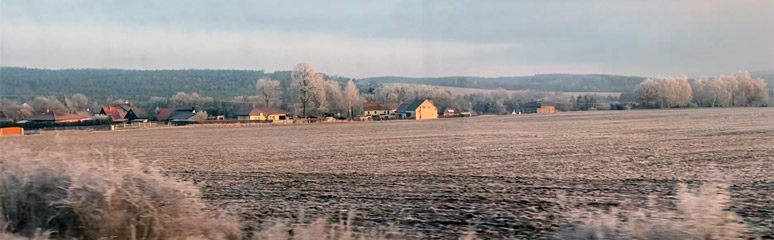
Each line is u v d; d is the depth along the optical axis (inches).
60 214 384.5
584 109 6166.3
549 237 450.3
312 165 1108.5
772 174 817.5
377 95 5516.7
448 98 5393.7
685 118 3083.2
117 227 366.6
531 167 979.9
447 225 513.3
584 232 355.6
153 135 2608.3
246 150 1571.1
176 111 4566.9
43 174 411.8
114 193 378.9
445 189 740.0
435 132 2354.8
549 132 2155.5
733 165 942.4
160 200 385.1
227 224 412.2
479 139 1839.3
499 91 6702.8
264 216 559.5
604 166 971.9
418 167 1022.4
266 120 4025.6
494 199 649.6
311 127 3171.8
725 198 352.5
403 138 1980.8
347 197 688.4
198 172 1018.1
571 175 860.6
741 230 334.0
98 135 2691.9
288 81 4864.7
